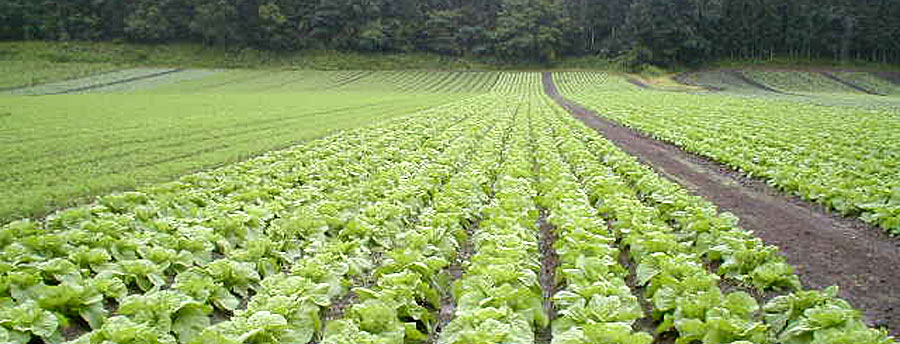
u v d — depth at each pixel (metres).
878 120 28.03
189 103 44.19
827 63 104.75
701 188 14.23
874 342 5.05
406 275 6.93
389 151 18.27
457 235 9.43
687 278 6.75
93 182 14.19
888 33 101.19
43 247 8.22
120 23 107.31
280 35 107.94
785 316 6.11
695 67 103.94
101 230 9.05
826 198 12.09
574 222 9.07
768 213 11.77
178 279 7.19
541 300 7.13
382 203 10.58
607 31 119.44
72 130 25.16
